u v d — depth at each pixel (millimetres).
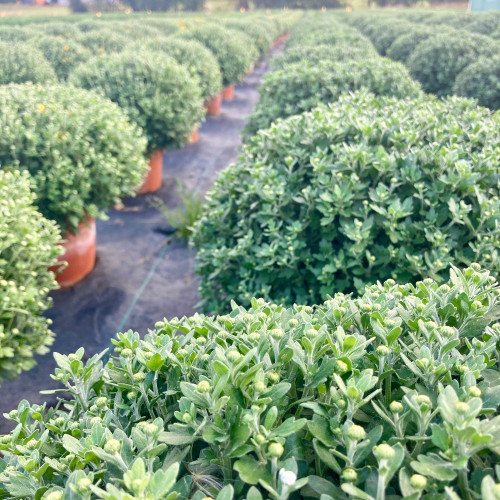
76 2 44750
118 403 1447
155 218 6906
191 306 5152
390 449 926
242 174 3729
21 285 3262
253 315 1643
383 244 3076
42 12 46562
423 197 3055
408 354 1506
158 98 6844
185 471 1247
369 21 21562
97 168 4758
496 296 1762
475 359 1350
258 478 1031
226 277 3488
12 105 4820
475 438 954
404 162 3207
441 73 9539
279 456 1085
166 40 10438
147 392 1458
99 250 6023
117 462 1100
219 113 12828
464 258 2889
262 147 3863
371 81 6582
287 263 3113
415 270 2875
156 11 45438
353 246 2859
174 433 1171
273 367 1362
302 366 1299
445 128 3828
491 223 2863
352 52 8805
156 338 1665
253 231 3451
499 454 1043
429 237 2832
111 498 913
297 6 52312
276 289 3283
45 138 4605
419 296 1783
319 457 1157
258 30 20672
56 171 4449
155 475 959
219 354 1210
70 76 7840
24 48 8820
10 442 1378
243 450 1073
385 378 1359
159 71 7137
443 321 1635
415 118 3963
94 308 4988
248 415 1055
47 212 4664
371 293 1922
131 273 5621
